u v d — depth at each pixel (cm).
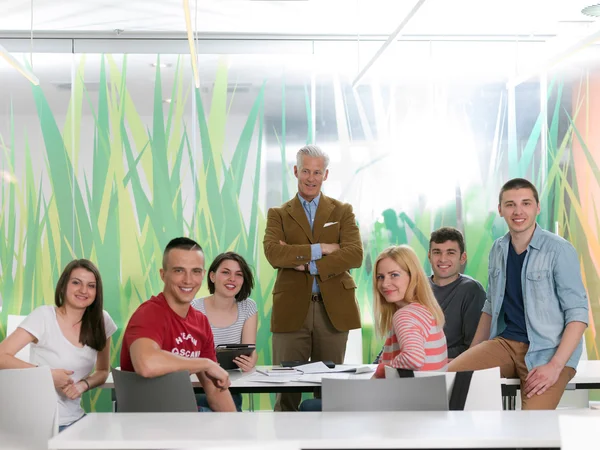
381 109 655
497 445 188
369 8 591
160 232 639
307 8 589
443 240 457
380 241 649
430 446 188
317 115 653
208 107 648
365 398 246
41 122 639
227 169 645
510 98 660
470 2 580
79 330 364
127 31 641
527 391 353
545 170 657
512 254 381
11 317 622
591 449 186
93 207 637
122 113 642
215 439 190
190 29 459
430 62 659
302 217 504
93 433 199
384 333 364
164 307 315
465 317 448
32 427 270
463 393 259
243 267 455
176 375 274
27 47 642
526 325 367
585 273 651
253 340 454
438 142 657
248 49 652
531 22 627
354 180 652
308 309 492
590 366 406
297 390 351
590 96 660
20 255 631
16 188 635
